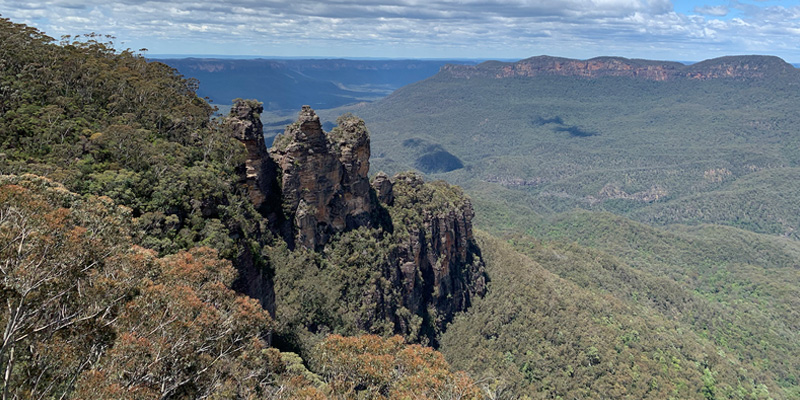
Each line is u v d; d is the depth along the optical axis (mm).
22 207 24391
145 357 24016
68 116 54125
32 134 48281
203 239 44188
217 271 37188
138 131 54875
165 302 27750
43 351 21531
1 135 46000
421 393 29234
